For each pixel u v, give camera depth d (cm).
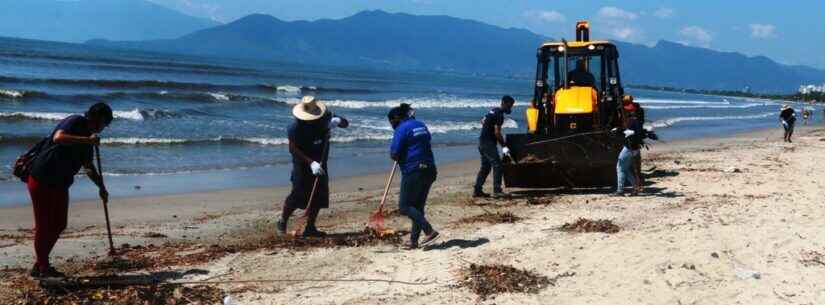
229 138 2097
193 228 926
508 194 1177
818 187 1198
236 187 1366
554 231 821
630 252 703
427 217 955
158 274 649
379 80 9969
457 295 587
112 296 567
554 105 1226
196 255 727
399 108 736
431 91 7175
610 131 1131
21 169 582
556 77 1284
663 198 1072
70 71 5462
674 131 3381
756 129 3769
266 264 689
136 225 955
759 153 1973
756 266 658
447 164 1811
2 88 3438
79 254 747
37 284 593
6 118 2333
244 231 901
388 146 2208
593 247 730
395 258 708
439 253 725
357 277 642
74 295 568
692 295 581
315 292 598
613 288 600
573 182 1137
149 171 1516
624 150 1086
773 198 1065
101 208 1095
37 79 3938
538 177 1134
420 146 721
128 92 3494
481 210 1009
